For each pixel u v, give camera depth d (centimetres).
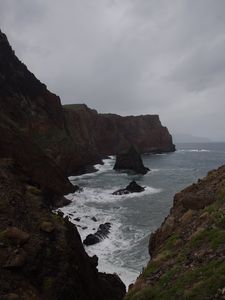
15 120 5566
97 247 2623
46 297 1295
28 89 6681
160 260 1250
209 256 1052
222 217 1273
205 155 15762
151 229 3086
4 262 1297
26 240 1430
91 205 4119
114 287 1870
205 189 1805
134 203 4288
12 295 1165
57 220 1716
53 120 7269
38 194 1892
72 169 7075
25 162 3925
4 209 1577
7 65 6225
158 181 6438
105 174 7556
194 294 852
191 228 1427
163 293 966
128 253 2483
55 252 1477
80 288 1484
